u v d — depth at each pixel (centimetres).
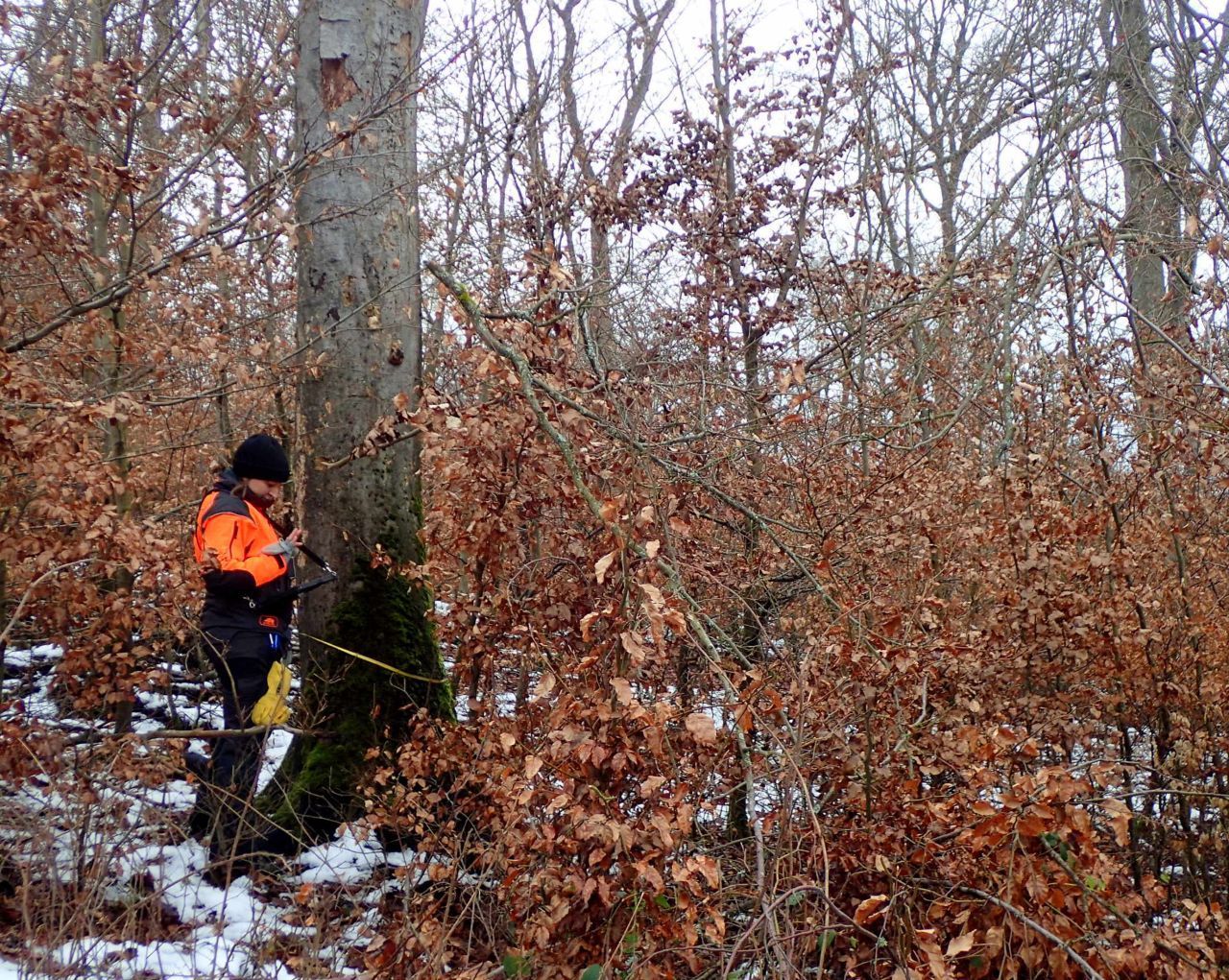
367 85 487
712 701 401
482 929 360
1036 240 523
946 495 511
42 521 420
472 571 415
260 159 696
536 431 377
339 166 481
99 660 424
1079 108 531
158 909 335
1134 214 521
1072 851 335
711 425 467
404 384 497
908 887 334
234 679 435
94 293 477
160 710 576
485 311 415
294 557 450
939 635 408
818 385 498
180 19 527
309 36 490
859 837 347
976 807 309
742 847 373
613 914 298
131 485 470
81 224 544
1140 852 456
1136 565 457
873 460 537
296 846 439
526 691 430
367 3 486
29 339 443
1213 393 488
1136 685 449
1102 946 318
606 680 309
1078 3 565
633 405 407
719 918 277
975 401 529
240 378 511
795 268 618
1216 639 458
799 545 473
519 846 322
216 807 414
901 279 570
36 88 494
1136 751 512
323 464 482
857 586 449
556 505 402
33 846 337
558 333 429
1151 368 475
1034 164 529
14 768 363
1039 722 436
